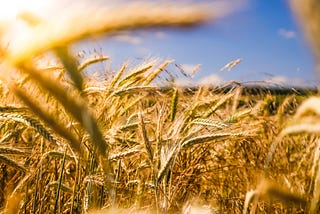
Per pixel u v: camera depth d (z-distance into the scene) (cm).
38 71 155
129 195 322
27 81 198
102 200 313
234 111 545
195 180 455
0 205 332
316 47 78
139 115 314
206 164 493
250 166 449
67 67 166
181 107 474
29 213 352
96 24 131
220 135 306
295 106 579
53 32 138
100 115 325
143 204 282
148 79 414
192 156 475
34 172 328
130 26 125
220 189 449
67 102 157
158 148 300
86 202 291
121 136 404
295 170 429
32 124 234
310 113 147
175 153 287
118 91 333
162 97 470
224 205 395
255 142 500
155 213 251
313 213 189
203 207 197
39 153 370
